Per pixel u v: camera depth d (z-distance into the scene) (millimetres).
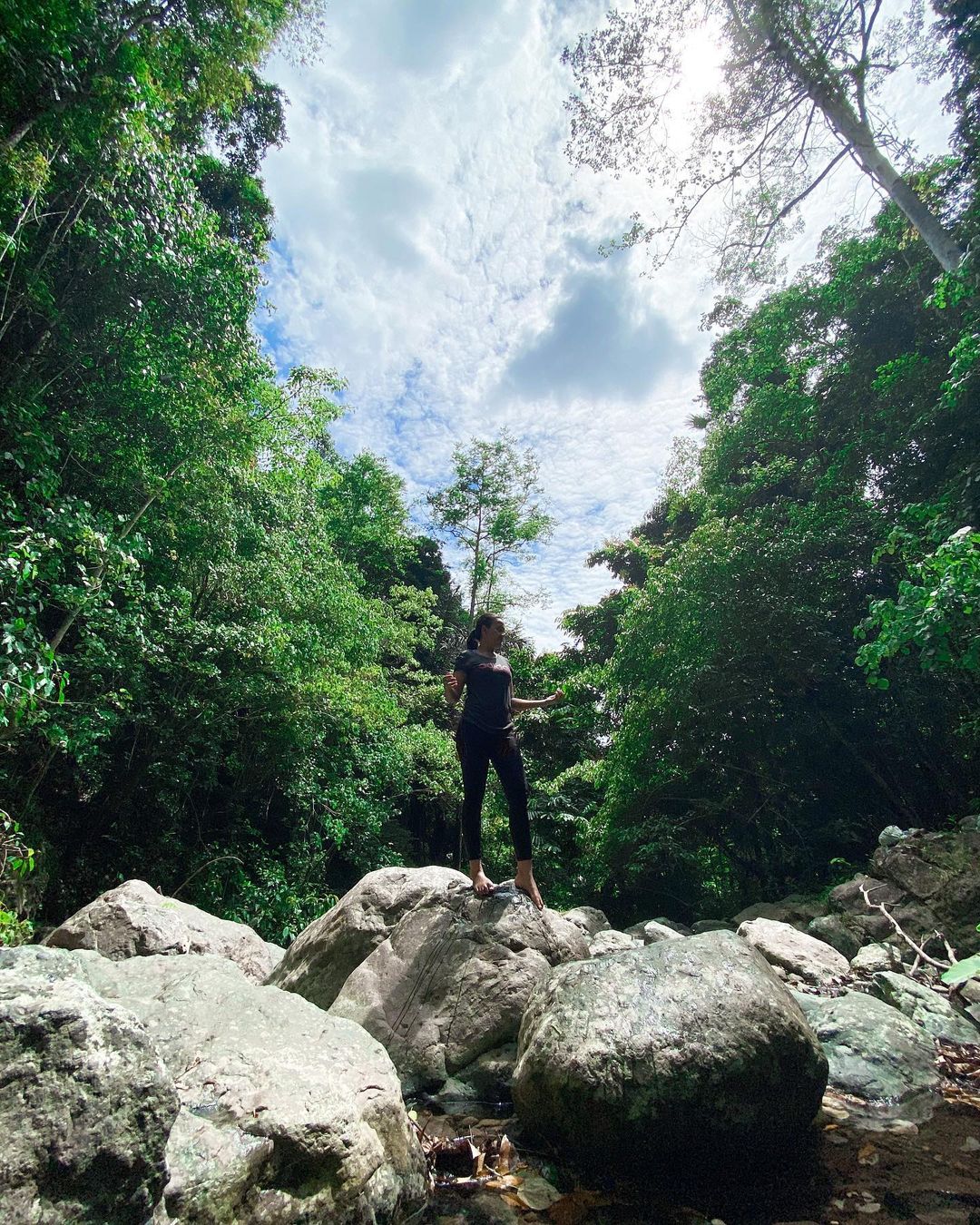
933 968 5148
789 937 5750
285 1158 1620
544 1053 2389
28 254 6641
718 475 16219
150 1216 1283
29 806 7469
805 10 8836
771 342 13211
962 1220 1846
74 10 5863
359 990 3121
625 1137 2166
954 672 9398
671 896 14969
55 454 6137
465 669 3854
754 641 12359
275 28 8406
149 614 8109
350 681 11922
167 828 10070
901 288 11102
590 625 21891
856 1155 2285
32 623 5090
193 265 7797
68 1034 1286
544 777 18266
